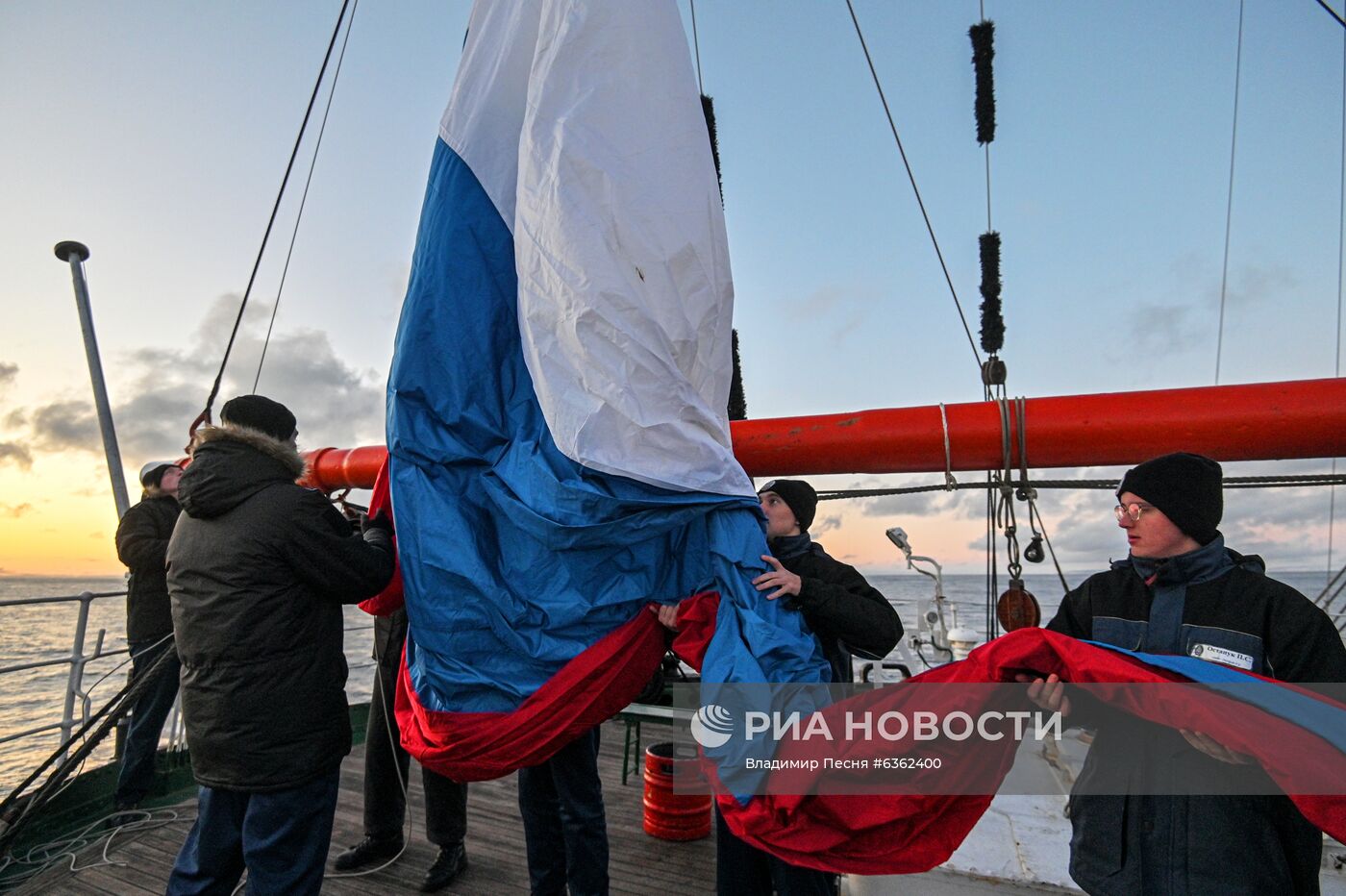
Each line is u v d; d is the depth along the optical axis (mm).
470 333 2076
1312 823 1233
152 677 2902
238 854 1927
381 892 2686
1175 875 1396
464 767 1921
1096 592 1673
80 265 4141
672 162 2053
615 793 3770
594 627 1946
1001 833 2355
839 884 2314
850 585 2092
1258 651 1408
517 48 2268
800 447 2822
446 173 2201
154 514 3605
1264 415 2283
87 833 3256
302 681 1884
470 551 1923
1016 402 2578
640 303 1911
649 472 1865
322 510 1960
